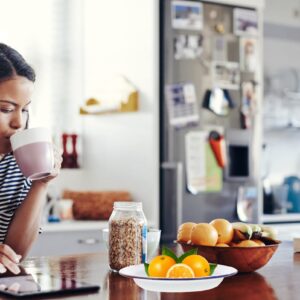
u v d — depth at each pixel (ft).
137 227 5.62
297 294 4.77
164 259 4.97
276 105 17.06
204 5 12.60
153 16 11.93
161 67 12.14
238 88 13.03
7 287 4.74
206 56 12.62
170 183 12.09
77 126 13.50
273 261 6.47
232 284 5.13
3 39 13.12
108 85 12.71
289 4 16.10
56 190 12.32
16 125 5.69
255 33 13.28
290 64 17.33
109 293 4.68
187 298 4.54
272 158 16.97
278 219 14.19
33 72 5.82
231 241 5.90
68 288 4.69
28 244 6.53
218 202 12.69
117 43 12.67
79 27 13.44
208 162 12.57
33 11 13.41
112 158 12.83
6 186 6.56
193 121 12.41
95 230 11.50
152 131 12.00
